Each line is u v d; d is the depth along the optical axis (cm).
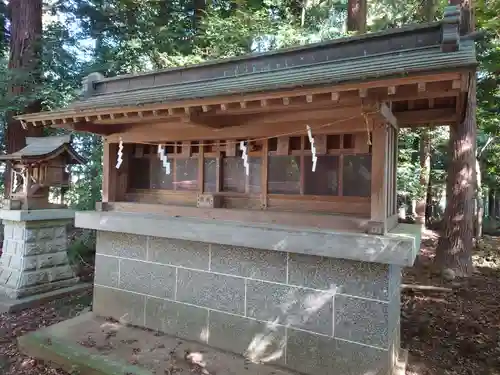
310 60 345
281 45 868
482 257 927
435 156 1507
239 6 970
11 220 576
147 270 424
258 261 354
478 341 440
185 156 438
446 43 262
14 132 757
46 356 372
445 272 745
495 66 757
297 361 332
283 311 340
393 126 351
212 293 379
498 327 486
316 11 982
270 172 379
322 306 323
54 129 858
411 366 371
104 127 446
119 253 446
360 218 316
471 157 754
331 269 319
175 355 358
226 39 911
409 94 254
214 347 376
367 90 250
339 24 998
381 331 299
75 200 924
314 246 303
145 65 908
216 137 388
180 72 427
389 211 339
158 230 388
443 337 452
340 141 345
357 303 308
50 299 563
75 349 367
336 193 347
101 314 459
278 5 1034
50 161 568
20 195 571
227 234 344
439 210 1672
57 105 779
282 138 368
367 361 304
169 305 407
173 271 405
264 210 372
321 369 322
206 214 398
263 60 373
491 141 1276
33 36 779
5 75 744
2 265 591
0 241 827
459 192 757
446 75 222
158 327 414
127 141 444
